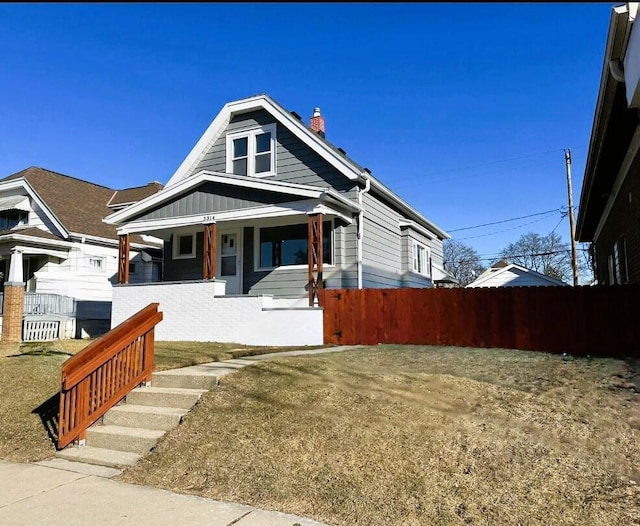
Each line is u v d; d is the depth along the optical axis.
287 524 3.60
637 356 8.66
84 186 23.14
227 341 11.99
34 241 17.30
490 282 29.67
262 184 12.58
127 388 6.35
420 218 18.92
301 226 13.98
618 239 12.05
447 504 3.68
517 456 4.20
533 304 9.66
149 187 23.44
